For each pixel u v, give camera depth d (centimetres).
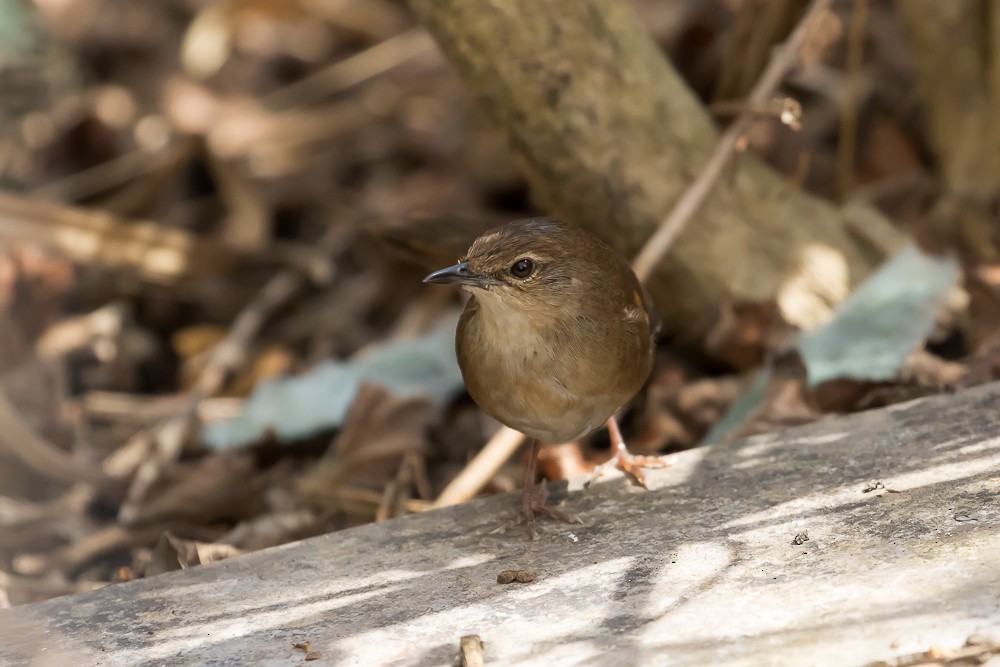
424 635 643
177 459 1119
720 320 1052
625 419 1096
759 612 623
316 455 1114
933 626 588
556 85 963
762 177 1084
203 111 1596
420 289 1343
